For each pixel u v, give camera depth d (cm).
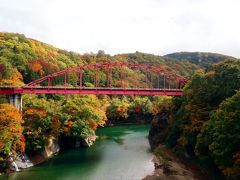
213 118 6175
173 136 9181
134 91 10650
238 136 5309
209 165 6469
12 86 9494
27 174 7256
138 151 9806
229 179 5462
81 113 10344
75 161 8500
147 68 12656
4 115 7188
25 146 8112
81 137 10188
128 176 7238
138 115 17362
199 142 6438
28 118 8469
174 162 8094
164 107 11881
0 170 7200
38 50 19988
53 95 12862
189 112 7925
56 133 9269
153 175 7144
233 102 5728
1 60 14038
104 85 19050
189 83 9375
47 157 8650
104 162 8456
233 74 7469
